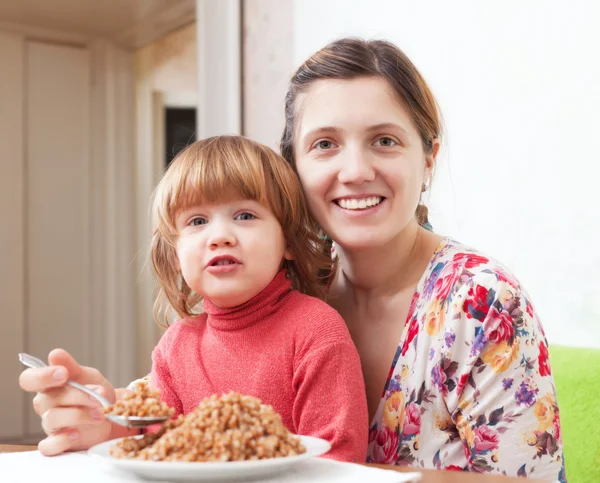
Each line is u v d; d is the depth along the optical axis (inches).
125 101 170.2
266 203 34.7
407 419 34.0
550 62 64.5
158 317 42.0
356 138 34.2
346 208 34.7
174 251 38.8
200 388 34.6
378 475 21.6
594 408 41.5
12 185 162.4
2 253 161.2
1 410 160.6
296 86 37.2
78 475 22.7
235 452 21.0
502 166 68.5
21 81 163.6
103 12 155.4
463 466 32.6
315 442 24.1
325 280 40.5
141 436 23.4
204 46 104.0
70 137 169.3
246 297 34.1
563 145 63.4
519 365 31.6
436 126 37.4
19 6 151.5
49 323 166.7
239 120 100.5
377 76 34.5
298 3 91.4
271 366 33.1
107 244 169.6
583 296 61.9
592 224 61.1
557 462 31.0
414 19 77.0
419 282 36.0
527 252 66.4
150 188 164.7
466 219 71.7
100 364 169.6
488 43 69.7
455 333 32.5
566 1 63.1
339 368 31.6
